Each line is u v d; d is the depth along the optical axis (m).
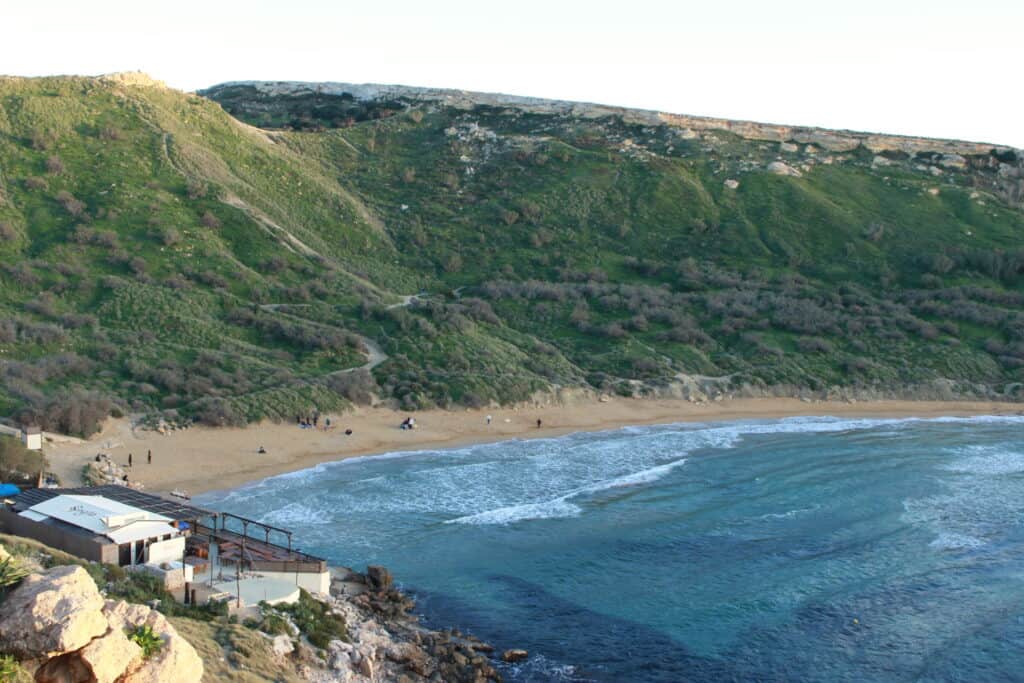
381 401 72.75
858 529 46.41
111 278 82.75
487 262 110.88
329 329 83.00
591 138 142.62
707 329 96.31
